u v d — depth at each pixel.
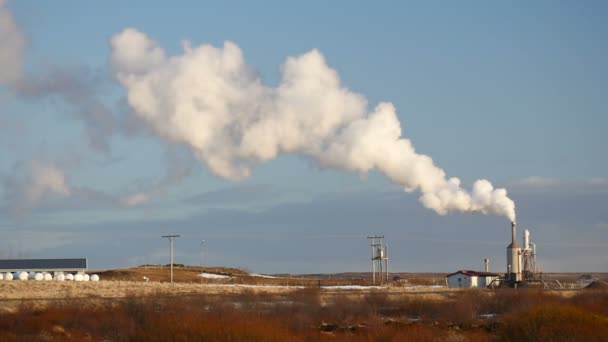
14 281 136.25
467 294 109.19
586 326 60.22
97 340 67.25
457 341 64.56
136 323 71.25
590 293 110.56
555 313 62.38
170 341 56.41
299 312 85.06
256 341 57.31
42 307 90.12
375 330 70.38
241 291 127.50
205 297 102.06
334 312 88.25
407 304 101.12
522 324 61.88
